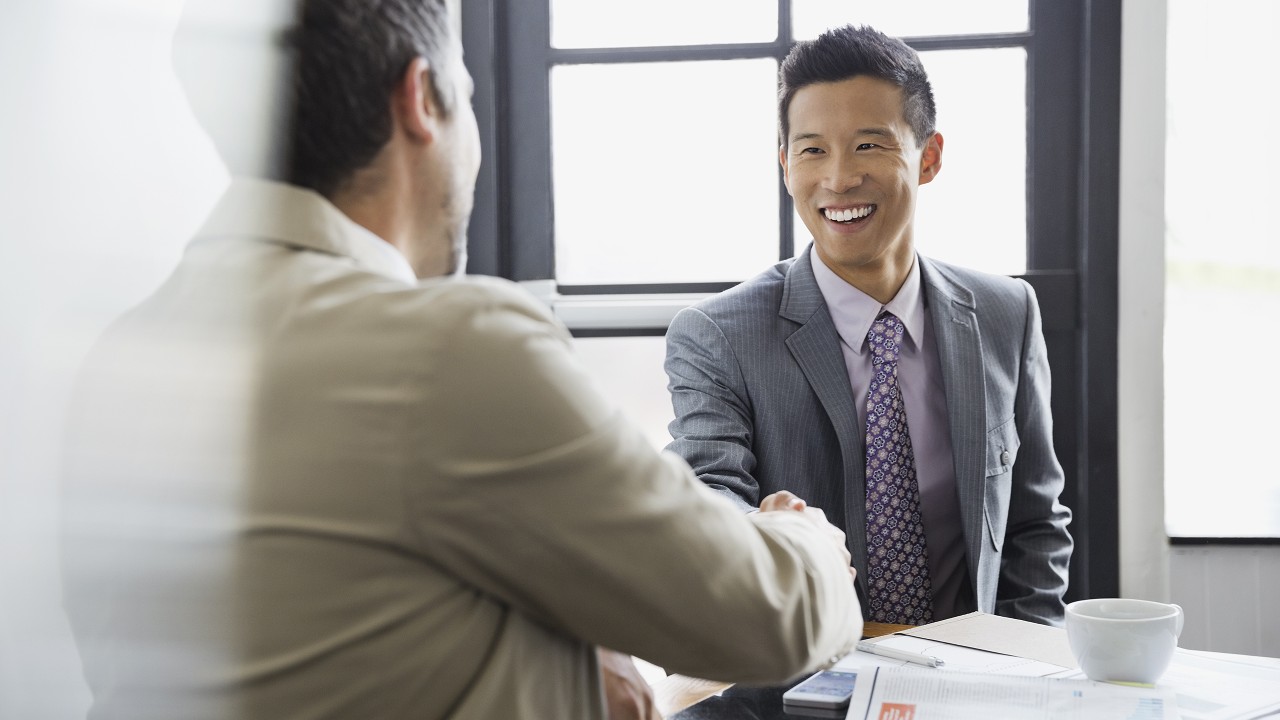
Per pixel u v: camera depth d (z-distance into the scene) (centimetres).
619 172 241
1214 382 234
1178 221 232
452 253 83
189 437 65
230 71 72
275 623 63
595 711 76
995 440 170
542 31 237
